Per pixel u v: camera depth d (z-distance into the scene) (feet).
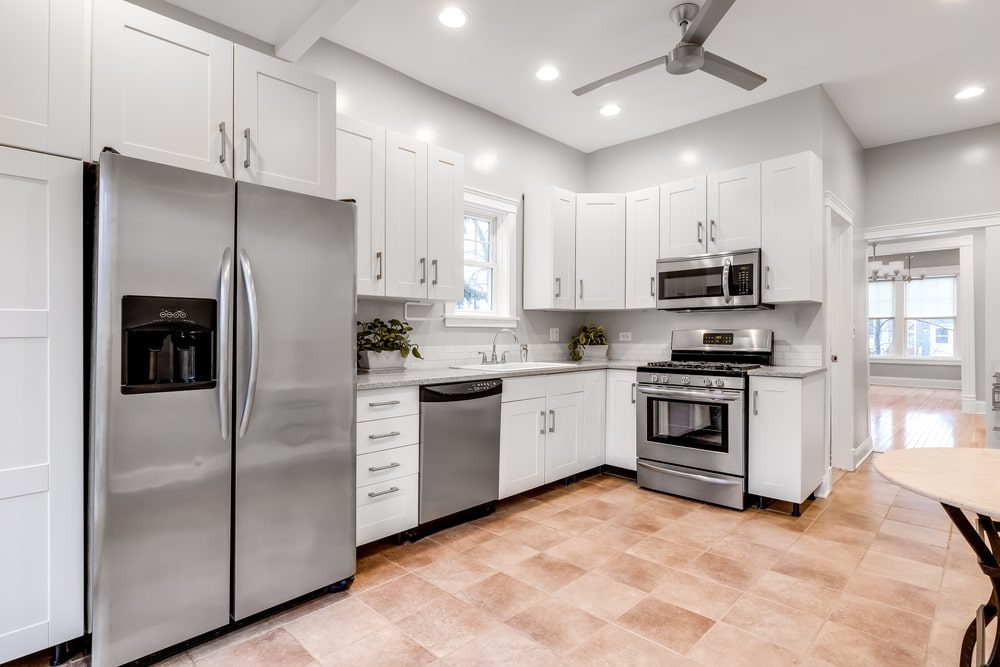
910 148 14.75
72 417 5.52
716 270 11.64
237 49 6.86
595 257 13.56
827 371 11.48
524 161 13.64
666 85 11.36
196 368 6.01
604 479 12.62
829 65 10.57
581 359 14.38
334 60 9.82
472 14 8.88
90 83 5.73
